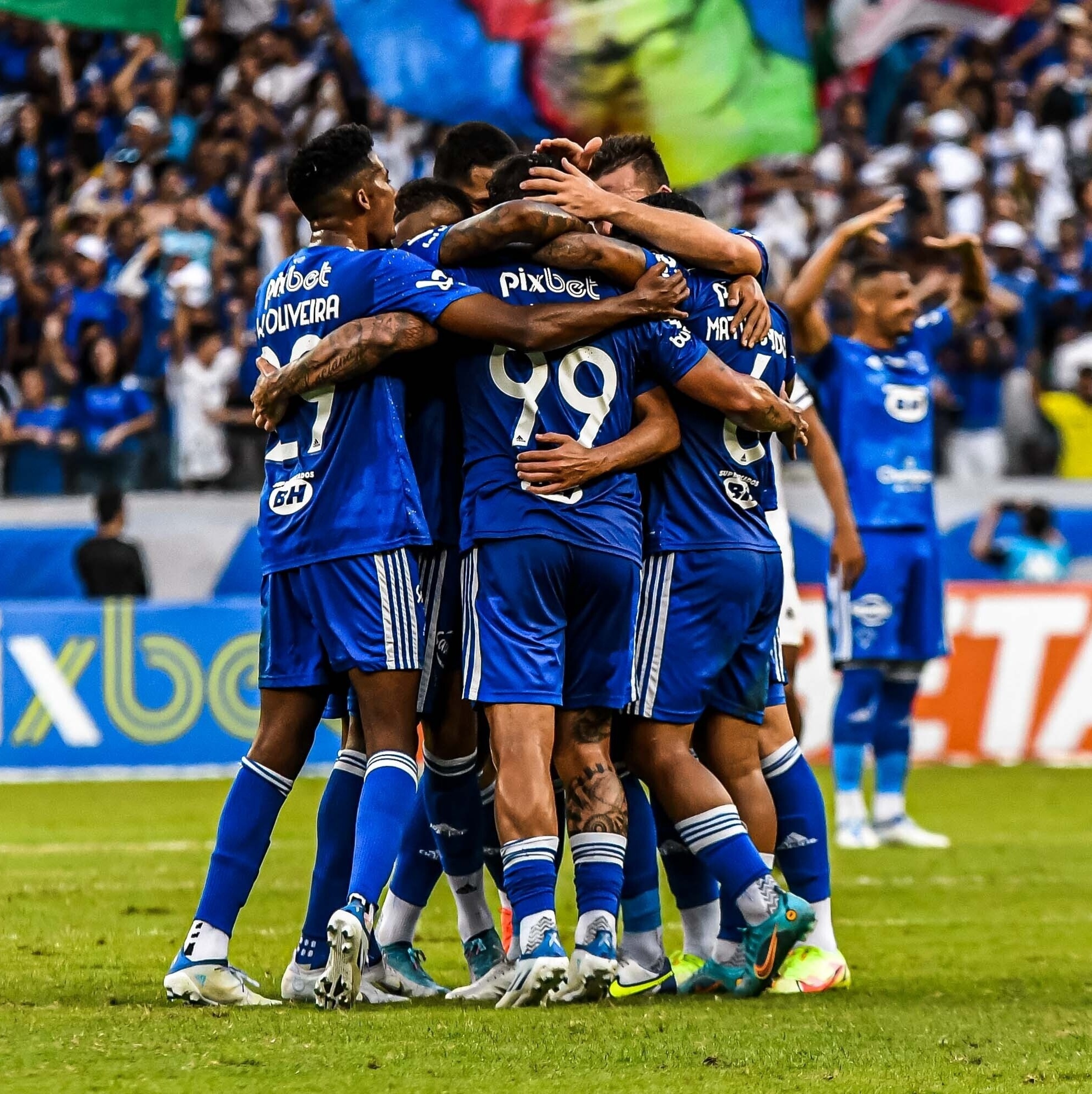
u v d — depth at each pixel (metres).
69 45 60.94
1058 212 63.03
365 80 48.94
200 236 53.22
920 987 16.62
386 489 15.07
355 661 14.92
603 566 15.30
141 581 44.78
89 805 37.00
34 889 24.28
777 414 15.98
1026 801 38.06
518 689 14.98
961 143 62.62
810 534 47.62
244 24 61.69
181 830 32.62
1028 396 51.59
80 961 17.58
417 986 16.34
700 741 16.80
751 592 16.12
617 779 15.61
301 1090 11.10
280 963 17.78
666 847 17.22
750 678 16.48
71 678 42.72
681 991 16.56
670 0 43.50
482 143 18.08
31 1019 13.75
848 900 24.11
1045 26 67.81
